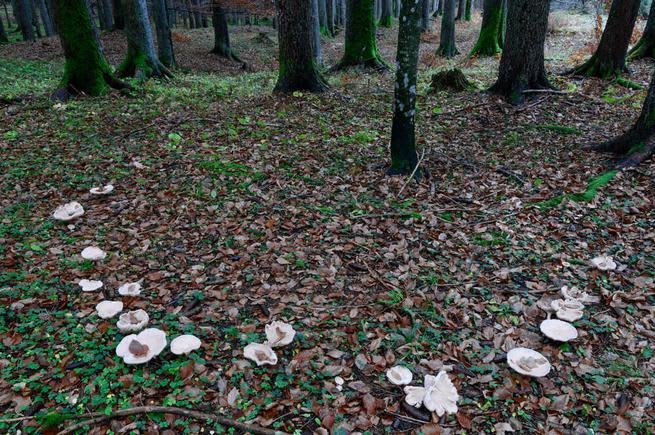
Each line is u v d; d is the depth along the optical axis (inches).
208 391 126.0
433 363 139.3
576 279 182.9
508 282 182.2
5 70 629.6
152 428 113.2
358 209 236.8
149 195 244.7
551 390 130.5
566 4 1385.3
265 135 336.2
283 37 441.4
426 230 219.5
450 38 828.6
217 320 156.9
